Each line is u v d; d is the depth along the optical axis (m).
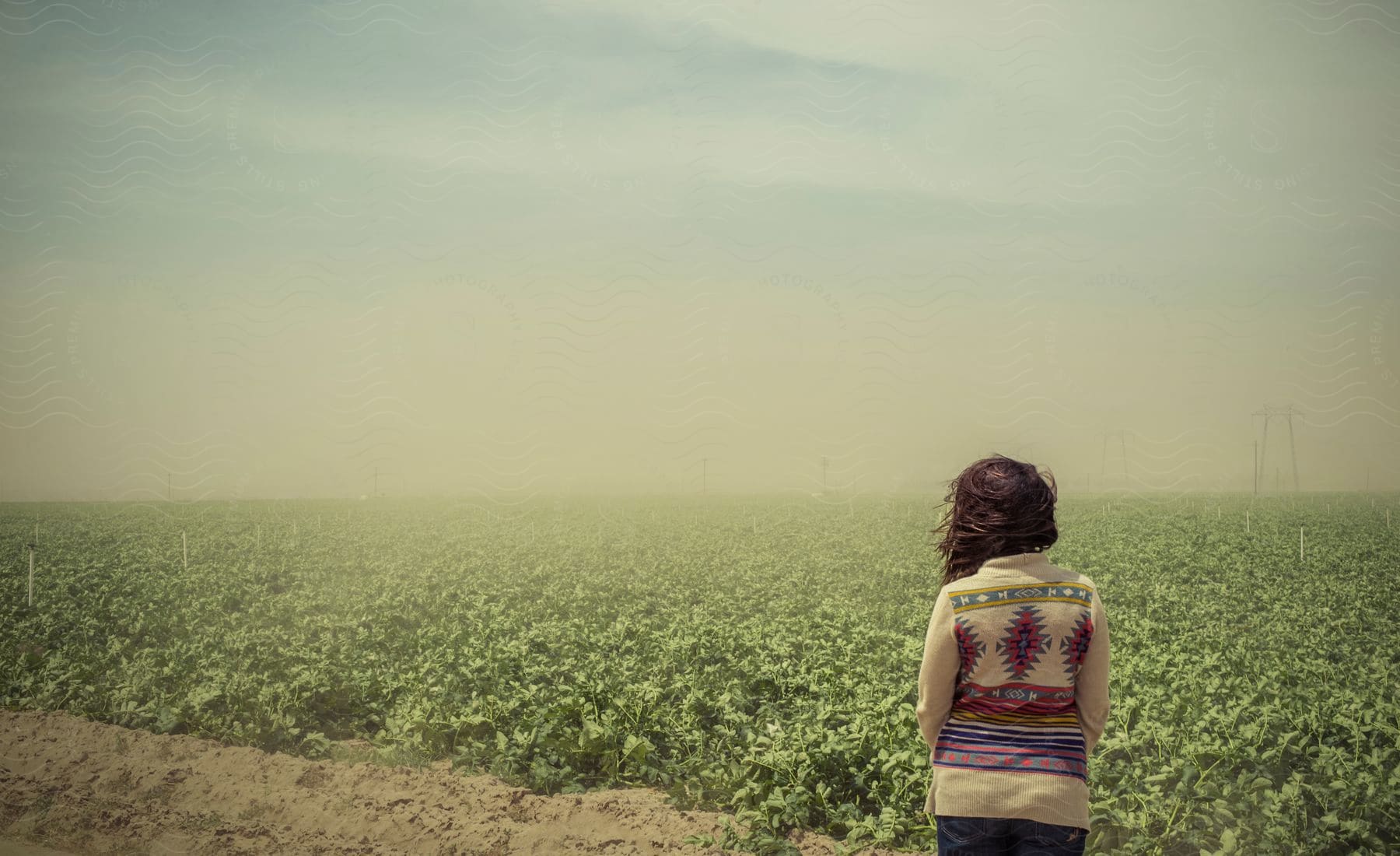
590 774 6.38
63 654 9.61
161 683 8.27
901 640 9.48
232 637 10.13
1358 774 5.30
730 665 8.54
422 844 5.25
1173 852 4.85
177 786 6.11
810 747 5.84
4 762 6.59
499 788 6.04
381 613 12.17
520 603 13.12
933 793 2.82
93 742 6.97
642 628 10.45
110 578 15.66
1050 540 2.90
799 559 19.41
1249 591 13.83
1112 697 6.91
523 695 7.29
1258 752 5.88
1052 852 2.62
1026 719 2.74
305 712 7.52
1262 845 4.68
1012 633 2.73
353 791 6.02
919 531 25.66
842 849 5.08
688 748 6.45
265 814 5.70
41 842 5.34
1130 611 11.80
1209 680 7.42
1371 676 7.77
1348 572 15.71
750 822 5.42
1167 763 5.75
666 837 5.31
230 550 21.33
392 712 7.48
